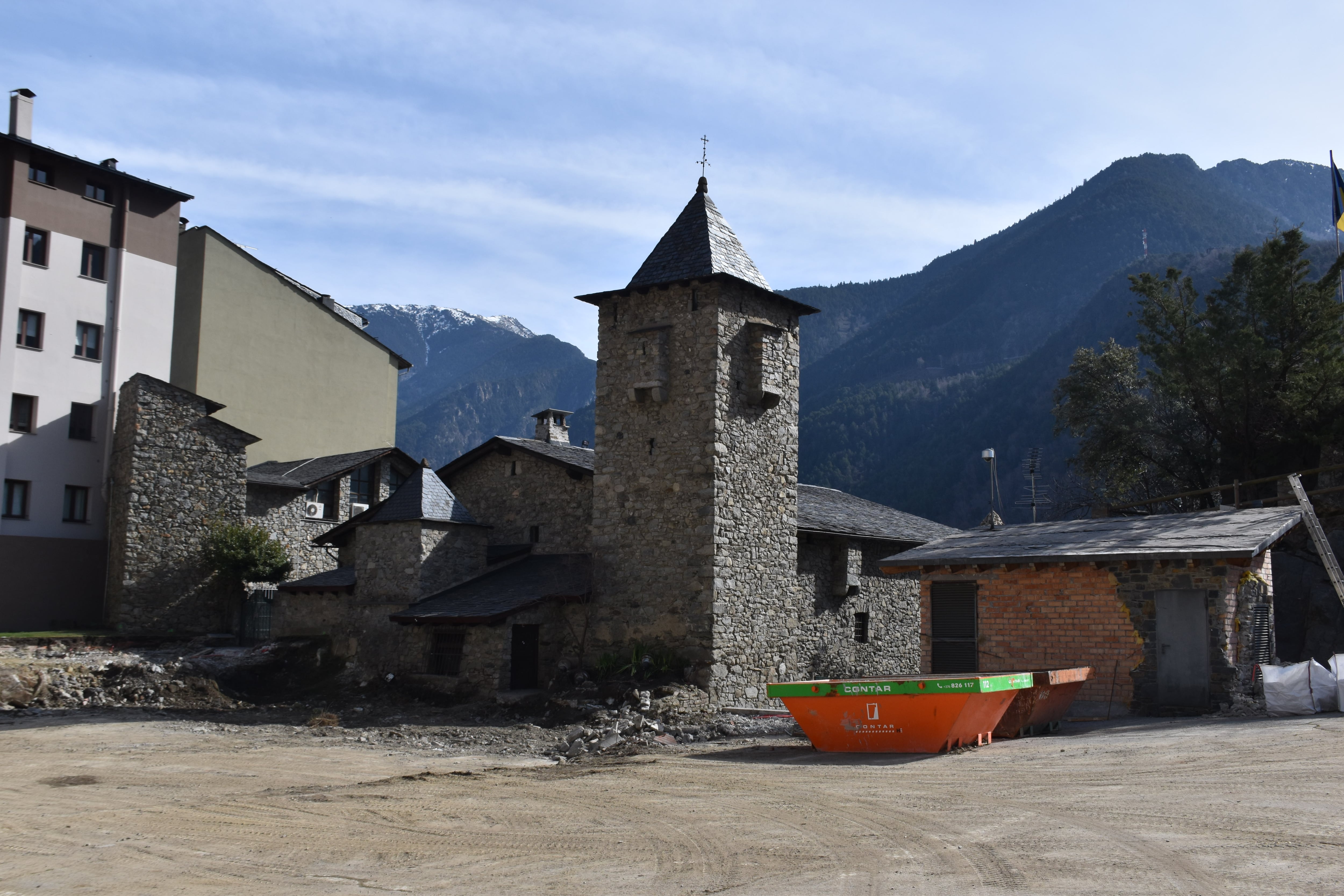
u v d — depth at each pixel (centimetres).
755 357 2323
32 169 3109
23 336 3034
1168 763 1159
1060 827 884
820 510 2906
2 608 2909
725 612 2178
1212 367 3117
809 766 1329
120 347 3231
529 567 2500
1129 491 3984
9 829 1048
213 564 3061
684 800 1115
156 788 1289
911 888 722
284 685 2477
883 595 2927
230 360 3875
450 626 2270
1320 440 2930
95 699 2227
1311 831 815
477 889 777
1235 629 1669
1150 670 1669
